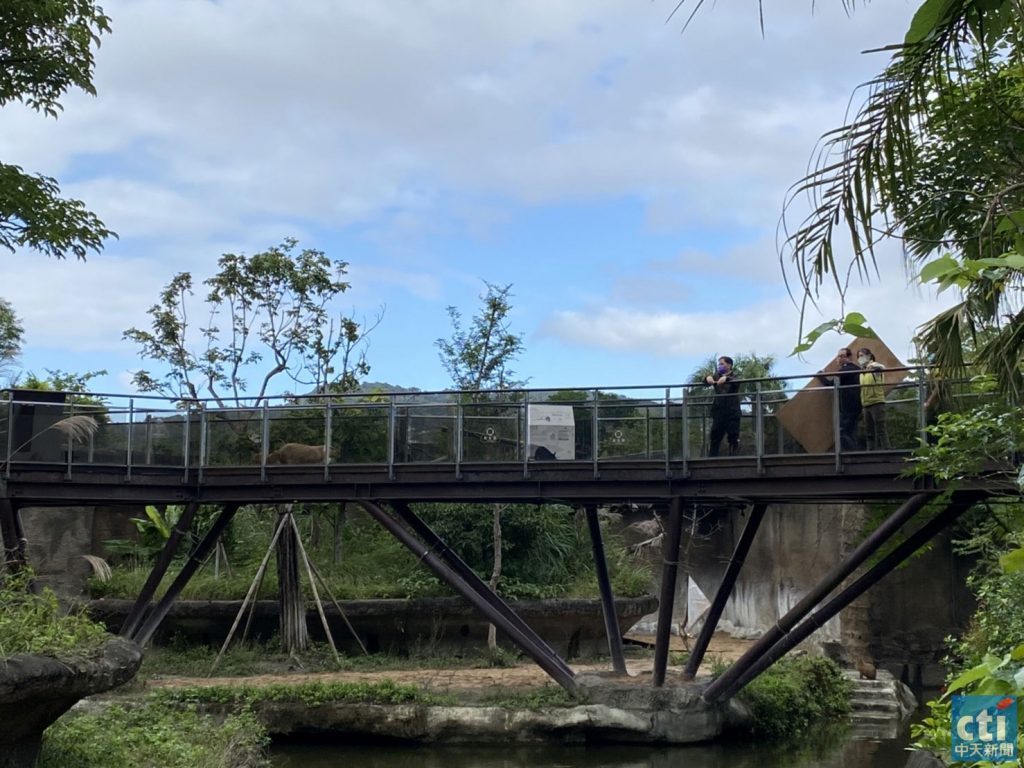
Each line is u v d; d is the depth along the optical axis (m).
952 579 24.33
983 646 13.95
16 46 12.86
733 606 30.33
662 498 16.67
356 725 17.47
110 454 18.20
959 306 6.12
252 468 18.23
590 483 16.72
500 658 22.75
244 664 21.39
